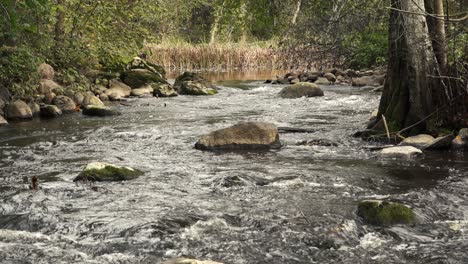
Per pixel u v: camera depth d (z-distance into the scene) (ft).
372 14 55.72
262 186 28.35
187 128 44.60
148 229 22.43
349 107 55.36
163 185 28.58
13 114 48.80
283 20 80.12
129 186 28.43
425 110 38.47
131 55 69.26
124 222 23.27
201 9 139.64
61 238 21.95
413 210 24.20
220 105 58.23
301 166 32.32
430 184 28.68
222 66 112.47
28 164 33.19
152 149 37.24
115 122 47.78
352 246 21.21
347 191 27.50
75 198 26.50
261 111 53.47
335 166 32.32
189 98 64.90
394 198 26.30
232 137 37.09
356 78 78.02
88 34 66.54
